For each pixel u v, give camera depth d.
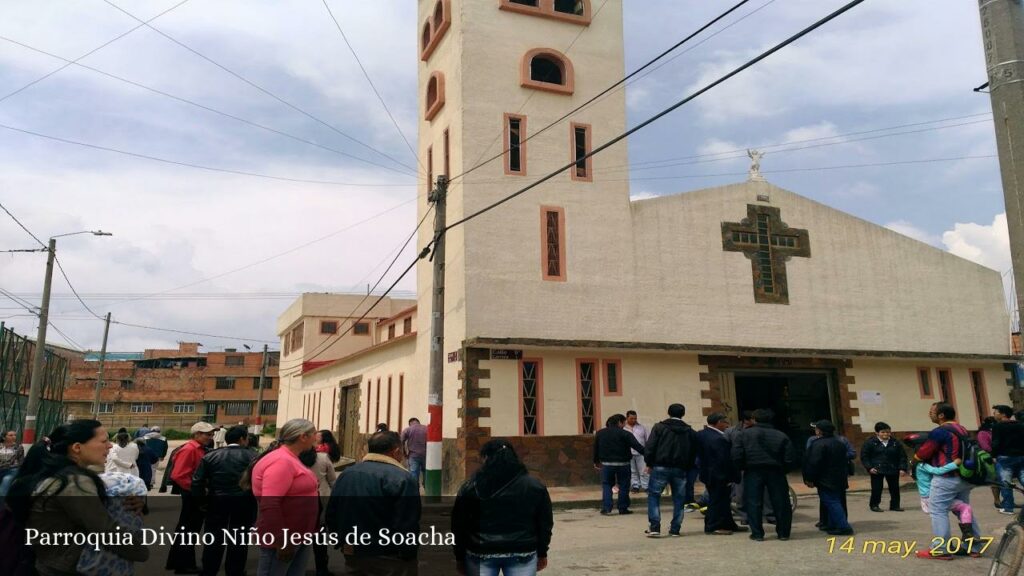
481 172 18.17
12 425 27.75
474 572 5.10
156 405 79.50
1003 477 11.84
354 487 5.16
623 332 18.50
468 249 17.53
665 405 18.44
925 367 21.70
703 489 16.84
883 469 13.17
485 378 16.78
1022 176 5.79
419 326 20.64
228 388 80.50
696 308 19.47
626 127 19.95
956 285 22.92
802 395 21.20
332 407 32.47
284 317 45.28
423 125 21.72
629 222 19.28
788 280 20.73
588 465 17.19
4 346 26.02
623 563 8.59
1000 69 6.03
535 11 19.58
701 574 7.91
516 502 5.12
